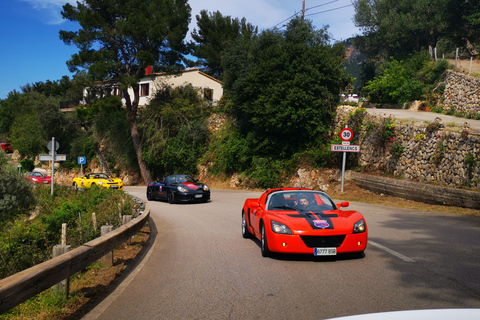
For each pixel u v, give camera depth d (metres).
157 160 36.88
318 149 23.94
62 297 4.91
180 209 16.80
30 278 3.74
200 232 10.44
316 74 23.73
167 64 36.47
